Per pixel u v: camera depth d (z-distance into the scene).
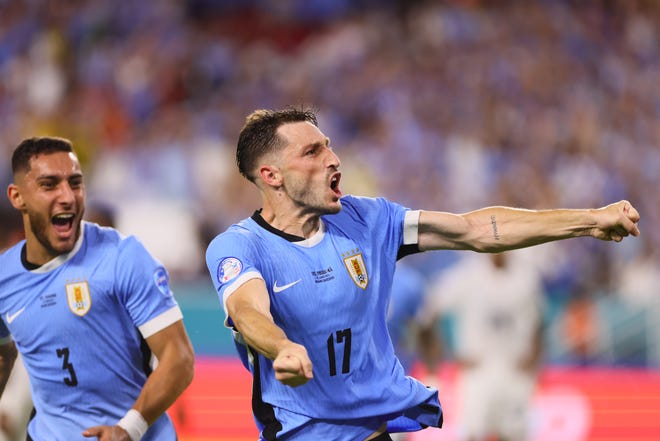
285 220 12.90
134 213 39.22
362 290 12.81
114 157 44.75
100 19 53.81
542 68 55.06
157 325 14.08
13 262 14.33
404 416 13.47
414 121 49.16
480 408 26.86
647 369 32.94
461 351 27.12
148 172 43.22
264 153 12.80
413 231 13.30
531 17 57.94
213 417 29.25
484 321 26.91
